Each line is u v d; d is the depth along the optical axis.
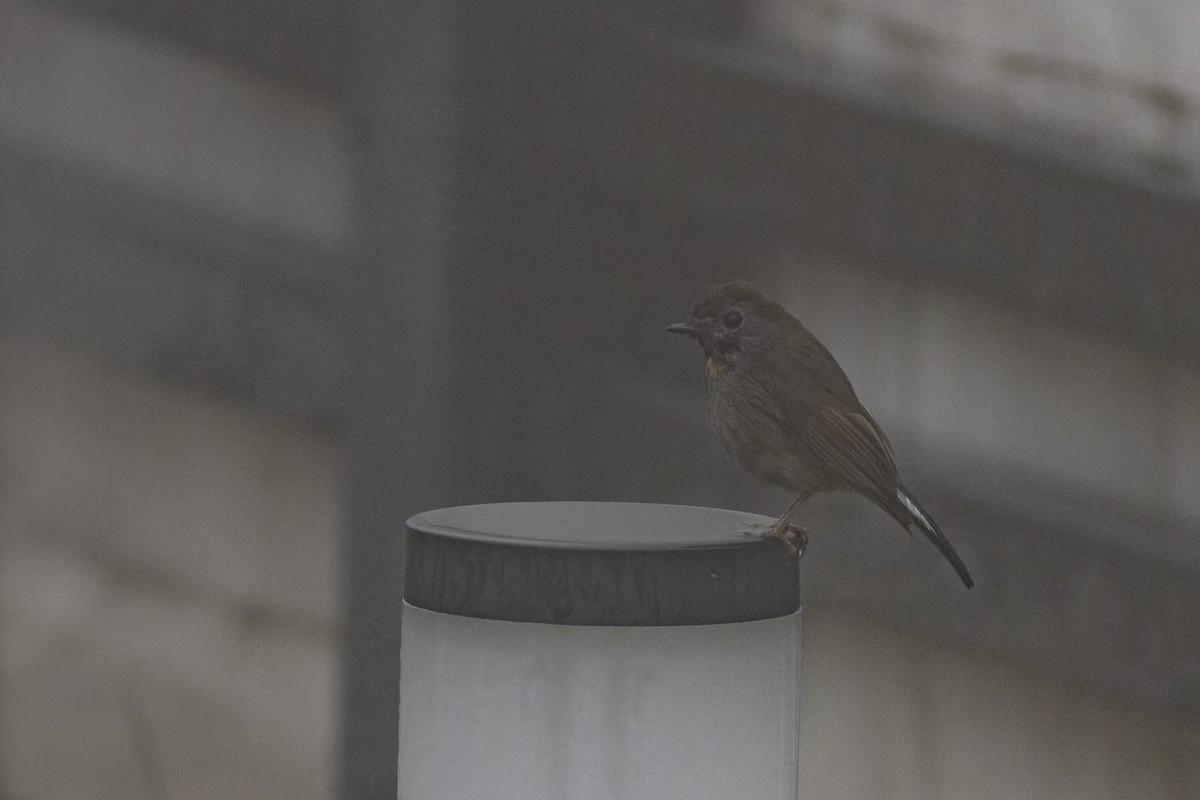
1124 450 6.64
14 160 7.76
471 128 6.95
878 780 6.95
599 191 6.93
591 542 3.08
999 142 6.61
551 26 6.88
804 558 6.95
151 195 7.57
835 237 6.80
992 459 6.75
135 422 7.73
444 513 3.55
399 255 7.07
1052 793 6.77
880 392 6.83
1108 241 6.56
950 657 6.83
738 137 6.82
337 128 7.21
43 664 7.94
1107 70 6.52
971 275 6.70
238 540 7.62
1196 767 6.57
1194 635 6.58
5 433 7.91
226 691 7.68
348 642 7.34
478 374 7.01
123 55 7.54
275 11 7.26
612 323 6.95
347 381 7.25
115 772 7.88
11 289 7.86
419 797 3.19
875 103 6.69
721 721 3.08
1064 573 6.70
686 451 6.93
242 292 7.45
